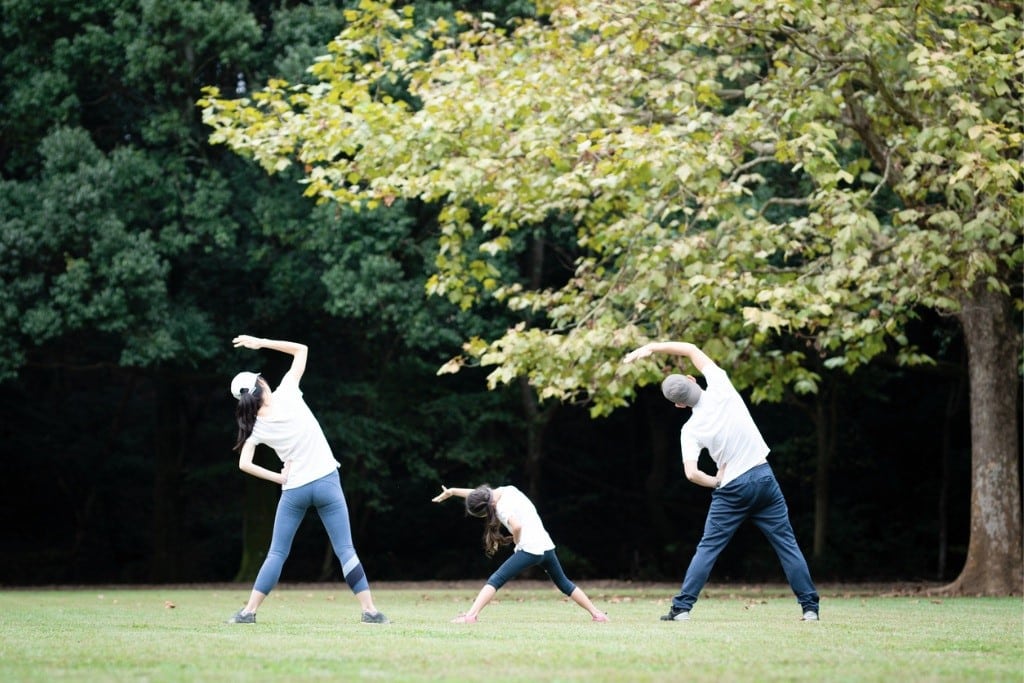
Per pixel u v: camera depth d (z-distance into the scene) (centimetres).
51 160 1912
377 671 460
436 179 1255
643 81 1342
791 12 1176
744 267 1277
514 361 1274
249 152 1368
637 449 2992
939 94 1205
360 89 1356
